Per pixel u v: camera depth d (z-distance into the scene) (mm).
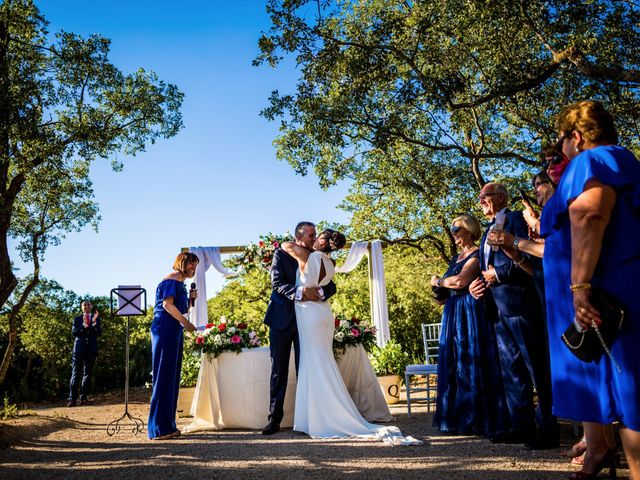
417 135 14070
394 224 16266
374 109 10859
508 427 4512
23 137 9961
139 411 8992
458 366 4945
